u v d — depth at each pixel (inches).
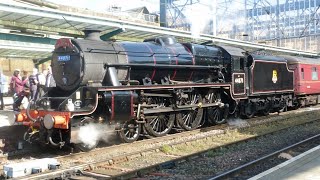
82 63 422.3
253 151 406.0
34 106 430.6
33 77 589.0
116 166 336.8
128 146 429.7
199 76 587.5
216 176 287.3
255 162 331.0
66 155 374.6
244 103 681.6
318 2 2150.6
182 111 539.8
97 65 430.0
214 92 598.5
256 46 1261.1
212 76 606.5
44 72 645.3
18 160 372.5
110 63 439.8
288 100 846.5
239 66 646.5
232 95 621.9
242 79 653.3
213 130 554.6
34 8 597.6
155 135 493.0
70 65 431.5
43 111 399.2
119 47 467.8
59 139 408.2
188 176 305.9
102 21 712.4
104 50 443.8
